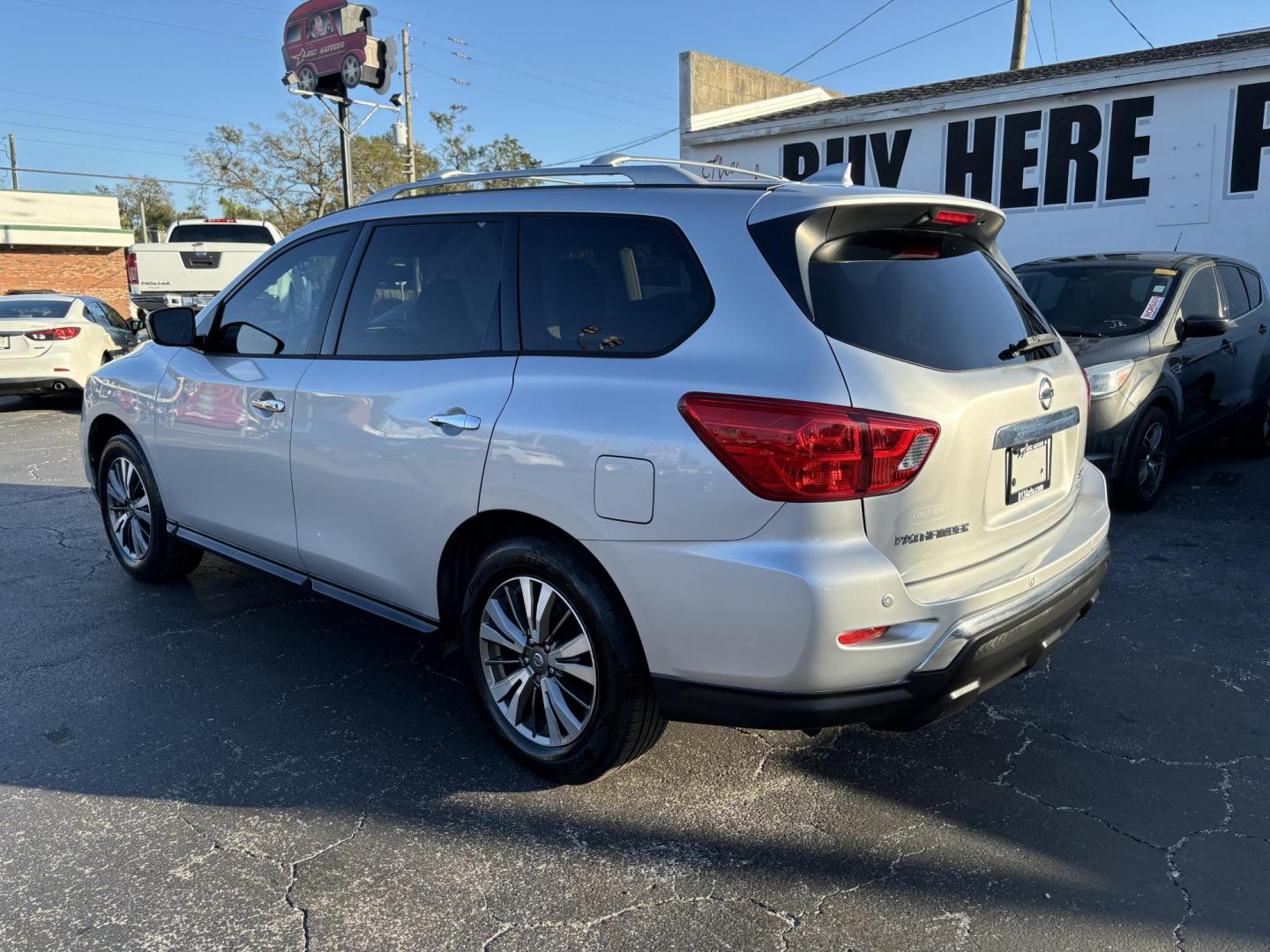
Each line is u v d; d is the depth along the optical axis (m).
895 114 14.31
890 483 2.47
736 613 2.52
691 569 2.57
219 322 4.27
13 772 3.20
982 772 3.23
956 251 3.12
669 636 2.66
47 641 4.32
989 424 2.72
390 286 3.55
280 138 46.62
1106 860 2.74
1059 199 13.16
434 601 3.33
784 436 2.43
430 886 2.63
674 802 3.05
